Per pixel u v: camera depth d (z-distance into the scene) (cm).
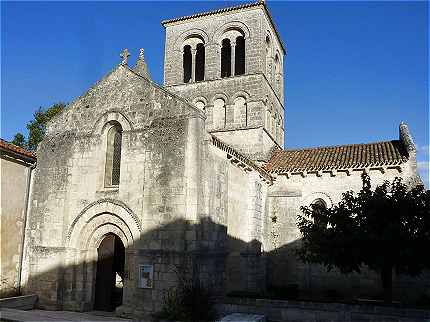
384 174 2448
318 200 2567
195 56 3366
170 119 1822
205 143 1798
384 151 2636
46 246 1961
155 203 1764
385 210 1689
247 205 2325
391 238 1603
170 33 3422
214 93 3139
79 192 1962
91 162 1969
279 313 1719
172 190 1744
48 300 1897
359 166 2473
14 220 2086
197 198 1716
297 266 2520
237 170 2216
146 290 1705
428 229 1653
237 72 3347
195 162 1744
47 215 1995
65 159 2016
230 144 2984
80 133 2027
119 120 1941
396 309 1575
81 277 1897
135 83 1950
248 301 1767
